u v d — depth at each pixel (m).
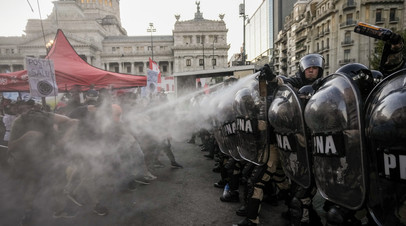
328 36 41.50
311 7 46.97
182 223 2.61
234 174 3.12
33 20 60.56
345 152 1.28
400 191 1.02
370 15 36.41
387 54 1.61
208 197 3.33
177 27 67.31
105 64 68.44
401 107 0.99
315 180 1.54
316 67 2.24
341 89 1.31
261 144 2.18
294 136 1.71
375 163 1.14
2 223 2.62
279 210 2.89
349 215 1.55
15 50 58.03
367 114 1.18
